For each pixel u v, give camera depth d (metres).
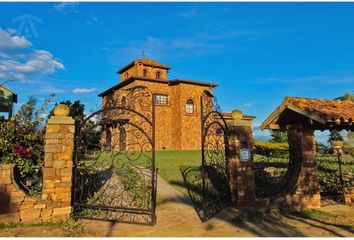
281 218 6.78
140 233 5.65
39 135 7.07
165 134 26.41
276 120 8.63
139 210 6.39
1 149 6.37
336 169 11.91
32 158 6.88
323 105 8.13
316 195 7.82
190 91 26.95
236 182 7.33
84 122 6.91
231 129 7.56
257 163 12.45
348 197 8.34
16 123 6.91
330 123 7.36
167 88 27.05
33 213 5.95
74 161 6.64
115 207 6.52
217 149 8.11
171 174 11.59
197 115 26.94
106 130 8.08
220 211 7.12
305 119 7.93
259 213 6.98
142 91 9.83
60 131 6.41
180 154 19.73
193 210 7.38
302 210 7.52
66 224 5.98
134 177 10.76
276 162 12.80
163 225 6.21
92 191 8.53
